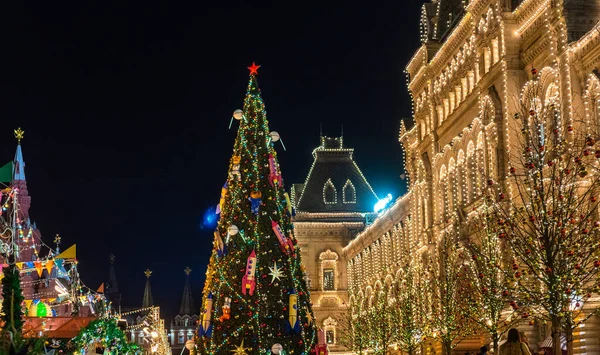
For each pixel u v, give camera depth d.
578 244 30.36
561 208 26.92
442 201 59.47
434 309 50.38
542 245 28.03
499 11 47.34
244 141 39.66
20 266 45.25
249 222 38.47
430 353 59.19
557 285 25.98
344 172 106.44
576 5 40.81
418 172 65.56
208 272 39.81
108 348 41.91
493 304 37.94
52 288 83.25
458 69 56.44
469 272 46.41
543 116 42.16
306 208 103.56
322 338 39.72
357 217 103.12
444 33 63.44
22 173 98.44
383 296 70.56
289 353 37.72
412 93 67.31
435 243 59.66
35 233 93.31
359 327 72.62
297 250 39.75
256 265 38.16
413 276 62.34
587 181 34.31
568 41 40.50
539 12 43.62
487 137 48.47
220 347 37.66
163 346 109.56
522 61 46.44
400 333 58.91
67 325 42.22
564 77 40.09
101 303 82.25
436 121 61.62
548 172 36.50
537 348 42.03
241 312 37.66
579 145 32.38
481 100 49.81
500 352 23.19
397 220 77.25
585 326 37.19
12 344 19.25
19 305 22.72
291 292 38.34
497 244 38.75
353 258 96.94
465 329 46.97
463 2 56.44
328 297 100.00
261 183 39.22
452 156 57.03
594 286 27.02
